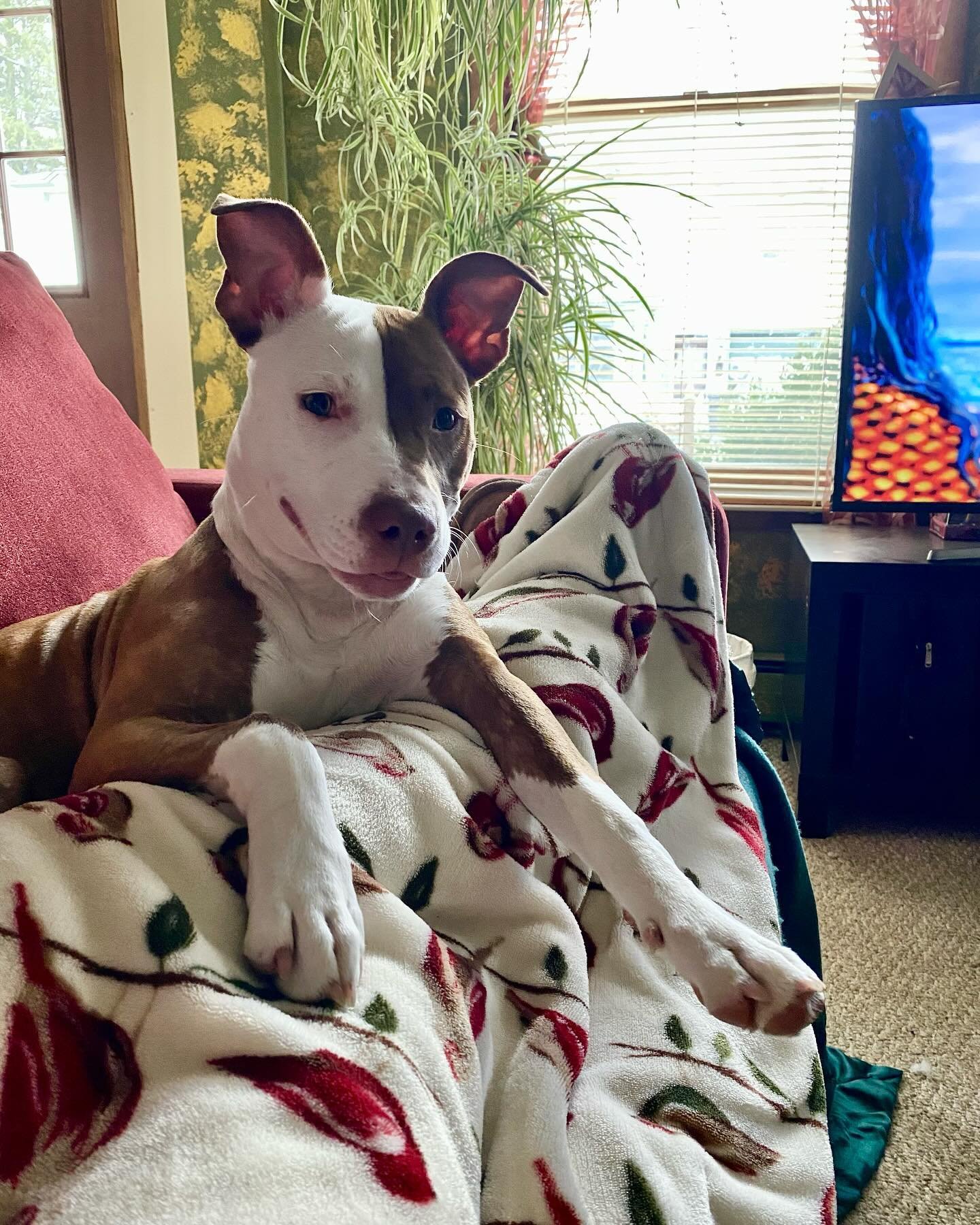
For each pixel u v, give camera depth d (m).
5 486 1.21
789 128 2.53
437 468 0.96
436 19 2.02
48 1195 0.45
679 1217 0.69
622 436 1.28
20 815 0.58
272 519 0.92
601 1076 0.78
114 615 1.10
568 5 2.37
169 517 1.54
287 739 0.69
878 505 2.13
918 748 2.11
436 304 1.07
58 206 2.64
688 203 2.61
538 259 2.12
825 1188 0.82
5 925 0.51
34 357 1.40
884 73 2.26
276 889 0.61
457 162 2.46
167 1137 0.46
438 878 0.74
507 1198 0.63
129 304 2.62
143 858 0.59
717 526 1.38
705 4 2.48
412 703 0.98
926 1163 1.20
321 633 0.96
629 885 0.78
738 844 1.08
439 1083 0.57
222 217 0.93
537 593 1.14
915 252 2.01
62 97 2.52
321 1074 0.52
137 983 0.53
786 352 2.65
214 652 0.91
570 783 0.85
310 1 2.13
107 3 2.44
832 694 2.05
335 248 2.65
